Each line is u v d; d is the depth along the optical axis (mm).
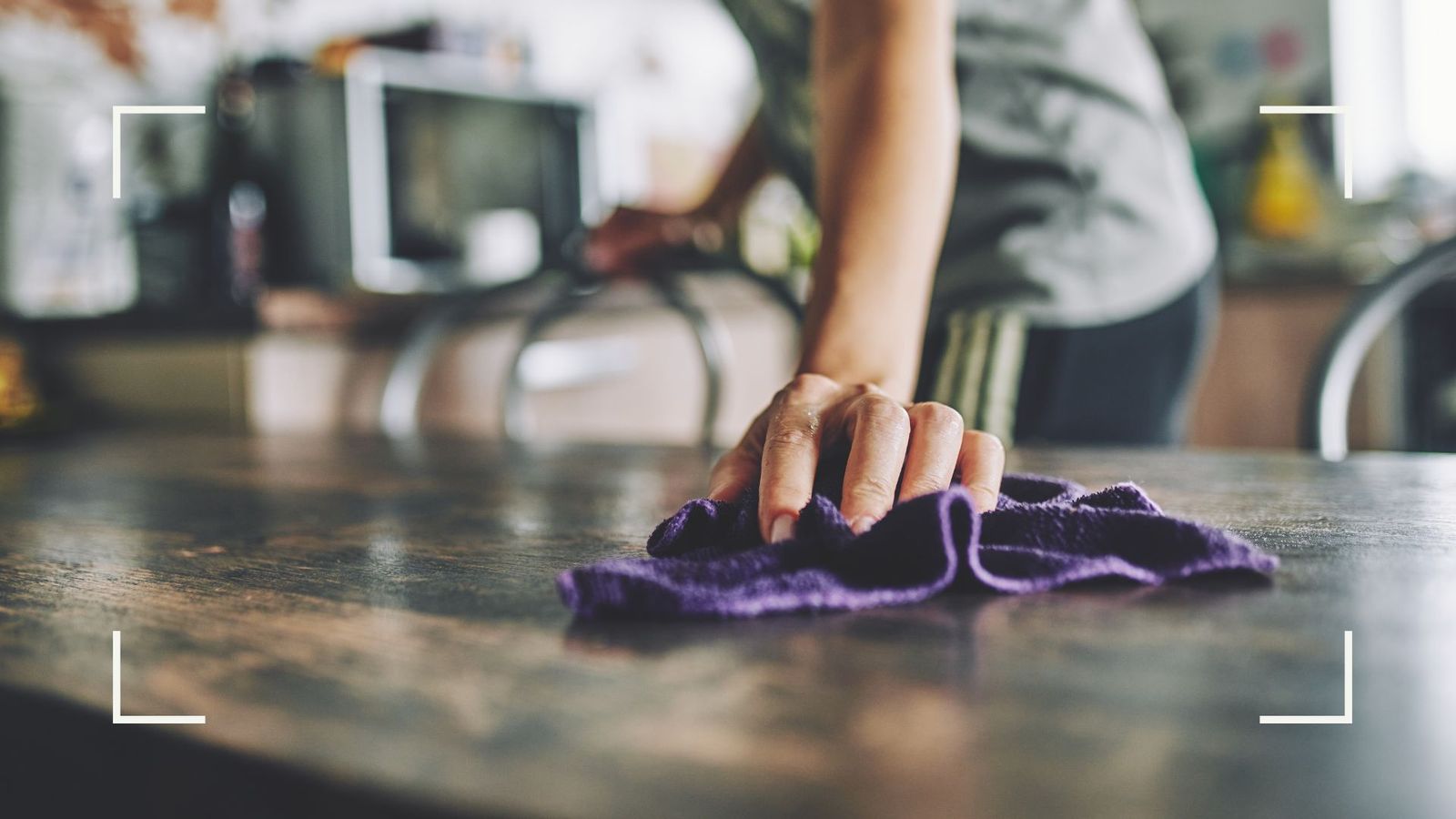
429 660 289
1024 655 283
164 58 2193
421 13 2758
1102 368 1089
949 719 231
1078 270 1058
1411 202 2791
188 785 234
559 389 1838
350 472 874
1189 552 372
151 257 1740
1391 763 202
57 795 266
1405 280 959
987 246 1078
